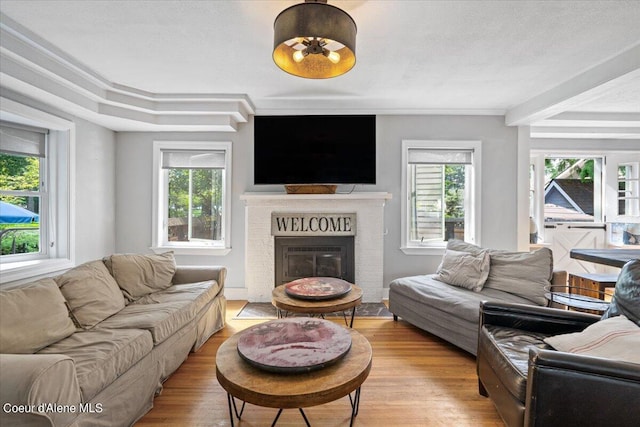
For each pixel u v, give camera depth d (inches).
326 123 146.9
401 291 120.5
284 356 57.0
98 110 126.2
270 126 147.5
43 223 123.8
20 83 94.0
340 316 130.8
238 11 76.3
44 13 77.0
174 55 99.0
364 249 150.0
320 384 51.2
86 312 77.0
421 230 160.2
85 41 90.4
